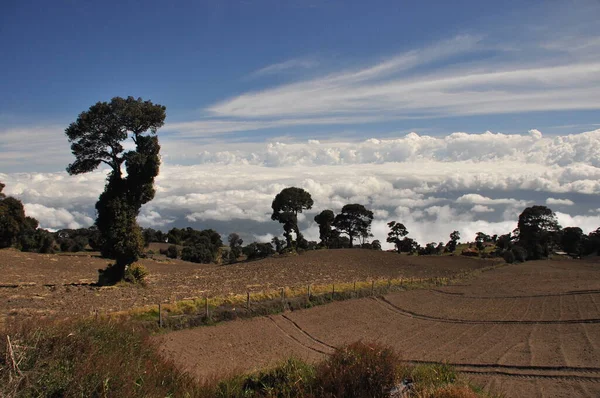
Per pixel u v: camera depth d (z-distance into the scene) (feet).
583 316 103.19
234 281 163.32
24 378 28.37
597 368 63.82
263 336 88.63
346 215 397.60
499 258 321.93
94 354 34.45
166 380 39.34
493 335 90.27
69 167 139.74
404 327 102.27
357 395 35.58
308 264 233.96
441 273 218.79
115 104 133.59
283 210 310.65
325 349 83.15
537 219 374.22
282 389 38.50
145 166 135.23
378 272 210.59
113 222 134.51
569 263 287.28
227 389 39.88
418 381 41.01
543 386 57.31
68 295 109.29
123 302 99.96
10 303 93.66
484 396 42.37
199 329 87.04
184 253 342.03
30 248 279.90
